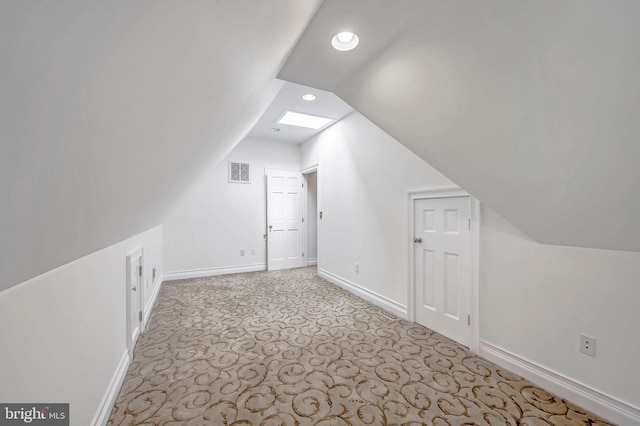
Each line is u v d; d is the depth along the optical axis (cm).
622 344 142
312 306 311
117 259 173
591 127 105
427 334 240
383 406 153
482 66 115
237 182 474
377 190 313
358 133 344
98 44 39
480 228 205
